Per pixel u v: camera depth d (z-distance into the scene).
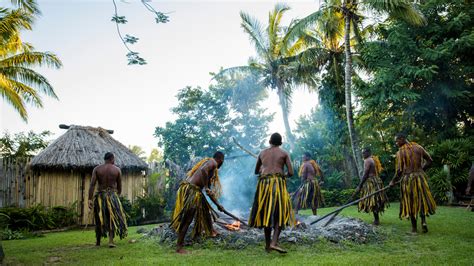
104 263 3.89
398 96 11.96
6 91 12.91
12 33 11.95
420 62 12.66
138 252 4.51
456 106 12.97
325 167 15.99
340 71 15.67
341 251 4.29
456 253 3.95
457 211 8.34
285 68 16.19
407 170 5.51
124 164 10.70
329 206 12.05
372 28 14.48
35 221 8.58
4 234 7.04
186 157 15.51
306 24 13.08
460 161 10.83
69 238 6.45
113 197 5.24
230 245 4.66
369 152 6.59
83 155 10.26
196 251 4.48
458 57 12.54
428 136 13.62
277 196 4.16
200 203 4.66
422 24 12.33
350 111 12.77
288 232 4.95
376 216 6.35
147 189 11.16
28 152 13.61
